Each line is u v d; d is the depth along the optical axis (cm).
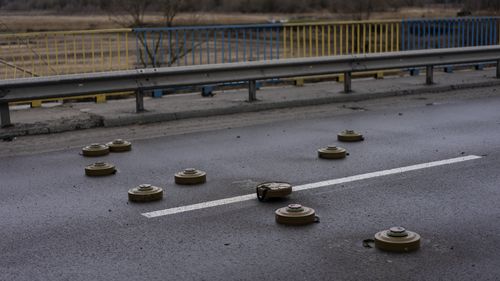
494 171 768
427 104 1297
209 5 5722
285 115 1198
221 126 1100
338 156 847
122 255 525
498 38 1942
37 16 3728
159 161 858
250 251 526
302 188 709
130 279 477
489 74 1700
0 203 683
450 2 5153
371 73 1698
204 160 857
